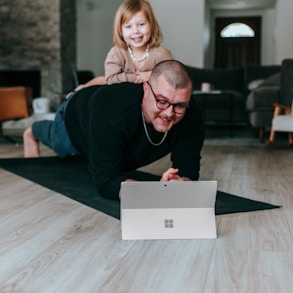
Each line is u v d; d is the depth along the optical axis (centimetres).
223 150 463
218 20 1266
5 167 310
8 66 907
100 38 1003
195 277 130
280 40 895
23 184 260
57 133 277
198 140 213
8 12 897
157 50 255
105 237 165
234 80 771
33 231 172
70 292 120
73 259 143
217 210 201
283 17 888
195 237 164
